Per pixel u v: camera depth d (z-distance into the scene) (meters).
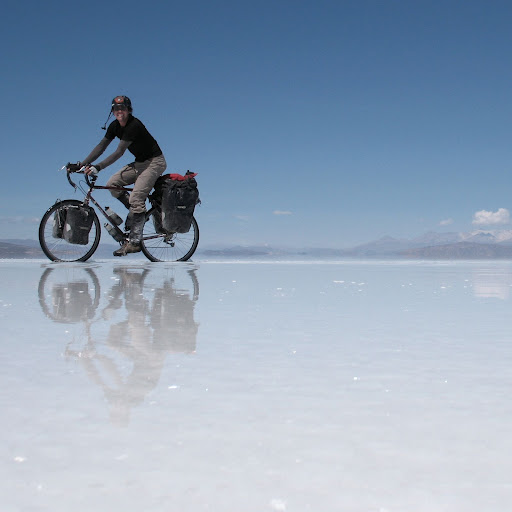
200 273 4.99
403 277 4.66
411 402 0.97
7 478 0.65
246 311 2.30
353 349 1.48
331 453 0.73
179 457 0.71
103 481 0.64
